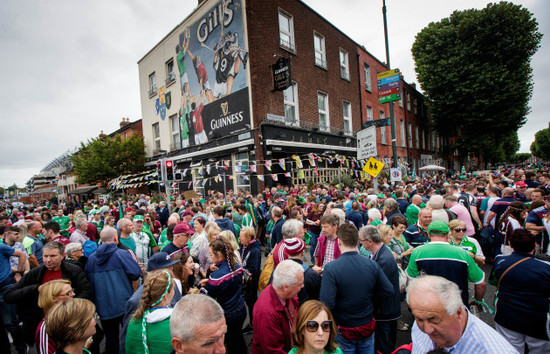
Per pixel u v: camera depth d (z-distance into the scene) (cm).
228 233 321
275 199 855
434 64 2473
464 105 2409
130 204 1170
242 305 313
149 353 195
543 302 250
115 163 1917
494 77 2195
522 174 1020
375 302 285
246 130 1227
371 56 2178
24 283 319
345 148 1730
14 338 393
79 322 184
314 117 1527
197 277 393
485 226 614
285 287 215
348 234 267
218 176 1208
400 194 705
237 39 1255
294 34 1430
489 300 450
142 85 1994
